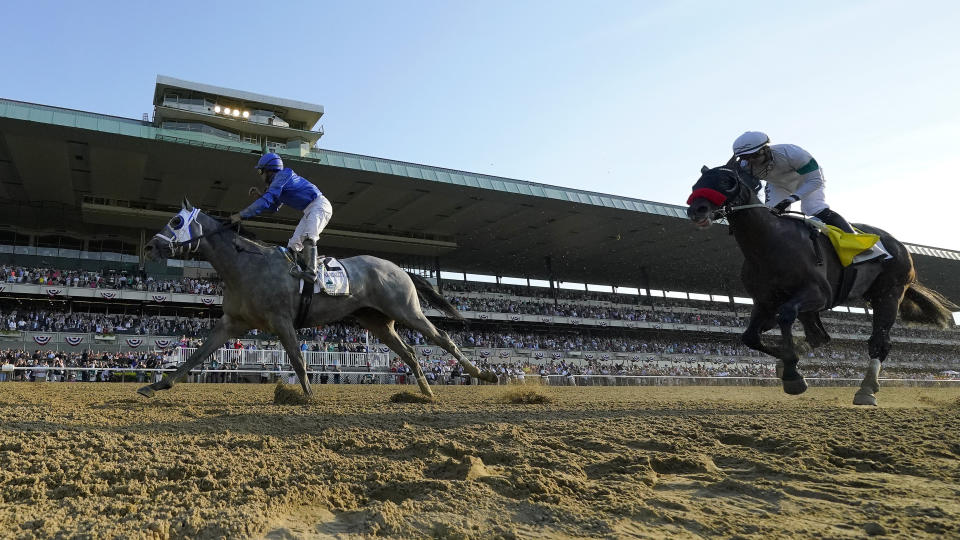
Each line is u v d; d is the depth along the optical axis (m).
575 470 3.46
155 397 9.00
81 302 37.94
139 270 39.62
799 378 6.97
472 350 43.50
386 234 47.03
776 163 7.57
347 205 41.59
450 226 46.56
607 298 58.31
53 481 3.20
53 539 2.36
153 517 2.61
